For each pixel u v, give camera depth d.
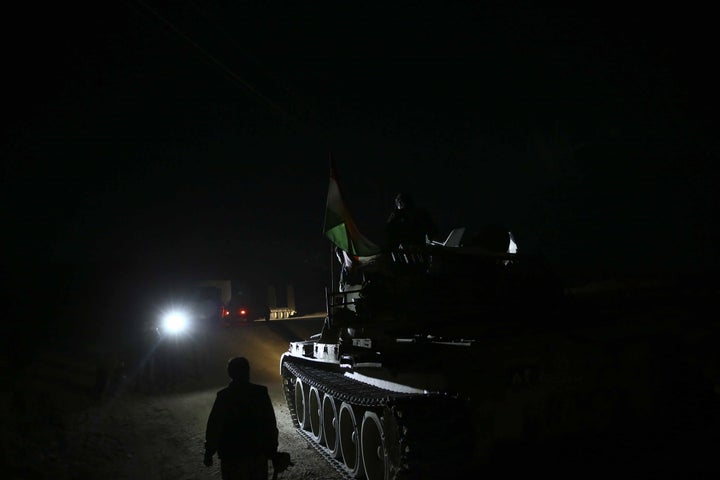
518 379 4.54
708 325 5.18
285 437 9.39
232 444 4.83
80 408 11.69
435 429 4.46
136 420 10.83
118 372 14.12
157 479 7.19
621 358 4.90
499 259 6.88
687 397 5.02
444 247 7.04
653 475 4.29
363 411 6.40
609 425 4.83
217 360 18.34
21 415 9.77
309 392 9.14
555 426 4.66
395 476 4.55
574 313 5.64
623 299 6.01
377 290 6.93
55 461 7.77
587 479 4.34
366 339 6.41
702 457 4.49
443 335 5.46
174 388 14.34
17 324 18.56
